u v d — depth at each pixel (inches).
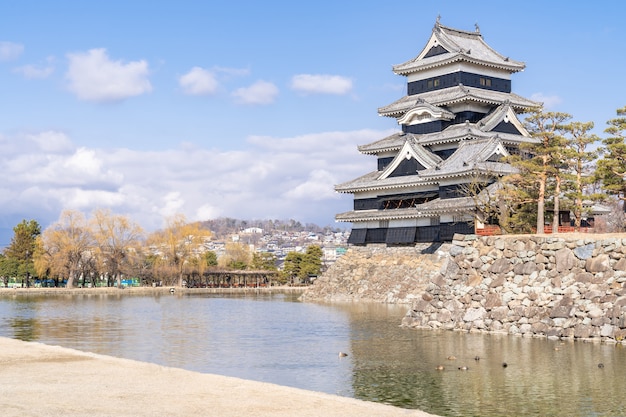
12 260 6594.5
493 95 4077.3
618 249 1833.2
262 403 873.5
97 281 7017.7
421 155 3779.5
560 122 2696.9
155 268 6230.3
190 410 829.2
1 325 2568.9
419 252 3673.7
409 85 4330.7
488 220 3243.1
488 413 1099.3
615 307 1758.1
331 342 1939.0
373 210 4030.5
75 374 1061.8
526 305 1957.4
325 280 4037.9
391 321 2497.5
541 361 1514.5
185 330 2336.4
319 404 874.1
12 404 842.8
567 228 2694.4
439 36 4158.5
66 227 5841.5
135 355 1726.1
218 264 7613.2
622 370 1402.6
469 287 2127.2
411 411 844.6
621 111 2465.6
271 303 3836.1
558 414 1088.8
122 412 812.0
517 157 2866.6
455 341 1846.7
